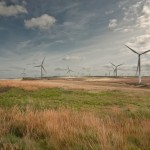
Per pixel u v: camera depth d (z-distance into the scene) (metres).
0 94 37.81
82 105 26.16
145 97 40.75
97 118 11.51
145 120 11.09
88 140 7.75
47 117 10.88
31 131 9.23
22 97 32.28
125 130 9.48
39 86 59.22
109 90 56.84
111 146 7.25
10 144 7.55
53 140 8.00
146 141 8.02
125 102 31.62
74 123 10.13
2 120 10.95
